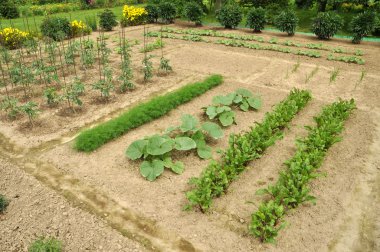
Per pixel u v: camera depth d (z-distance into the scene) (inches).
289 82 433.7
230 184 238.2
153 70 473.1
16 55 522.3
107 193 227.3
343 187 236.4
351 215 211.3
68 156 267.6
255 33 716.7
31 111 306.7
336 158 270.7
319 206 217.8
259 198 224.4
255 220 187.9
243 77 451.5
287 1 896.9
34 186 232.7
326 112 316.2
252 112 348.8
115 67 487.8
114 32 741.9
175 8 834.8
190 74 460.4
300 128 315.6
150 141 257.9
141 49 578.2
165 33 720.3
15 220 203.3
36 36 648.4
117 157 267.9
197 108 358.6
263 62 517.3
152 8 838.5
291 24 677.3
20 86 412.5
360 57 537.0
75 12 1042.1
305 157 243.4
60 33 535.8
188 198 205.5
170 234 195.2
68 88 364.2
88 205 216.5
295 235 194.9
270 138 268.7
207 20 884.0
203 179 218.8
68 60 466.0
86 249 184.7
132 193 227.5
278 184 221.8
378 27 666.8
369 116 343.0
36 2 1155.3
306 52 550.6
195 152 276.4
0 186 234.1
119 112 346.6
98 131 284.5
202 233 195.9
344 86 422.0
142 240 191.6
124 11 811.4
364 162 266.1
